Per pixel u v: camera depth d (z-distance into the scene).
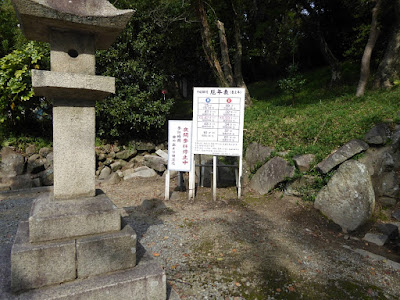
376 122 5.76
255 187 6.27
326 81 11.03
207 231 4.46
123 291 2.39
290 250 3.92
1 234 4.36
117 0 8.02
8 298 2.13
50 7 2.22
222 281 3.17
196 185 7.00
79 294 2.24
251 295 2.96
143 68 8.31
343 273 3.42
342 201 4.87
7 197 6.39
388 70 8.12
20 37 8.21
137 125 8.28
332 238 4.39
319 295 2.99
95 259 2.45
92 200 2.70
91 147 2.77
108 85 2.56
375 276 3.39
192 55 11.84
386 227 4.60
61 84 2.39
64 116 2.63
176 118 10.59
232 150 5.90
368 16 10.00
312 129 6.26
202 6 8.66
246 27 12.33
